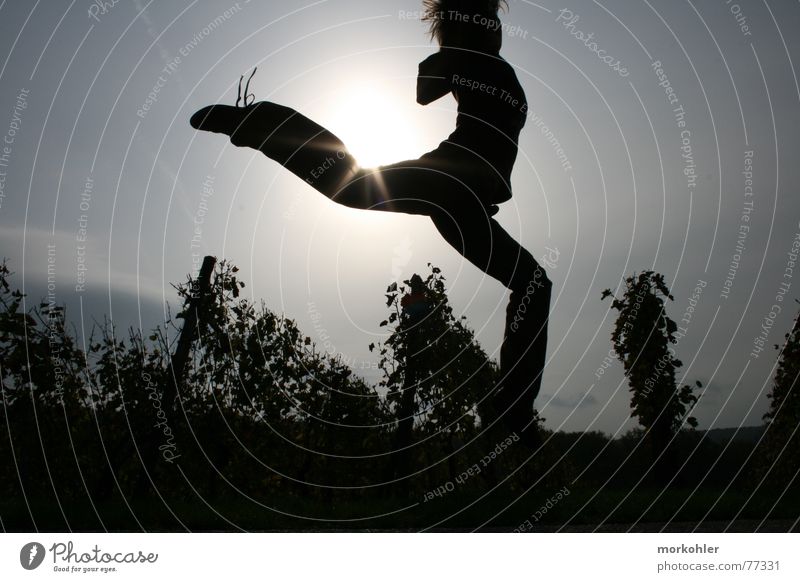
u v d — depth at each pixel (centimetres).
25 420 923
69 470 977
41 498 767
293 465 1205
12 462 926
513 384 248
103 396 1036
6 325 864
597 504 682
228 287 1058
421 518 655
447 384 1048
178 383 1020
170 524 620
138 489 1022
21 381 909
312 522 689
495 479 1102
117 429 1038
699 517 639
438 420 1078
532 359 248
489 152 258
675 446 1155
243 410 1123
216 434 1102
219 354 1084
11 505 619
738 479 1198
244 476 1141
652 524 598
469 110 263
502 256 253
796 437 1195
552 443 1262
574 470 1252
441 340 1013
